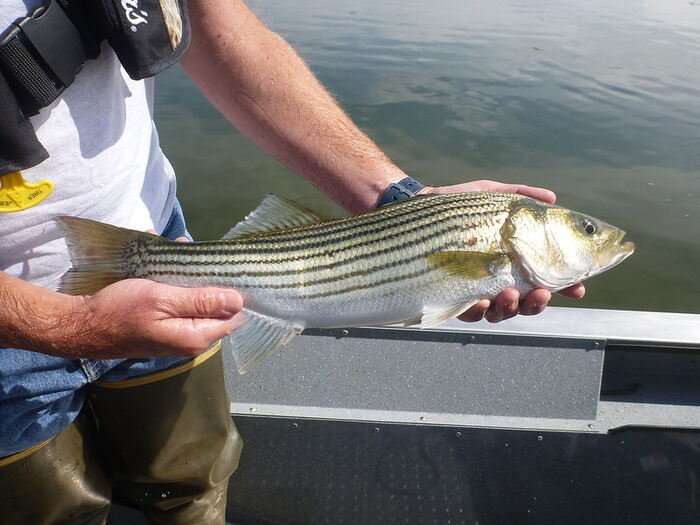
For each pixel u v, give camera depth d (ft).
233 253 2.01
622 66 11.09
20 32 1.44
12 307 1.51
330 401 2.43
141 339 1.60
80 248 1.72
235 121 2.34
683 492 2.27
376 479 2.45
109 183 1.75
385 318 2.12
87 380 1.86
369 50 11.58
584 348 2.31
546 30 13.82
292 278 2.06
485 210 2.16
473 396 2.38
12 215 1.59
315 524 2.54
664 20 15.29
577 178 7.05
